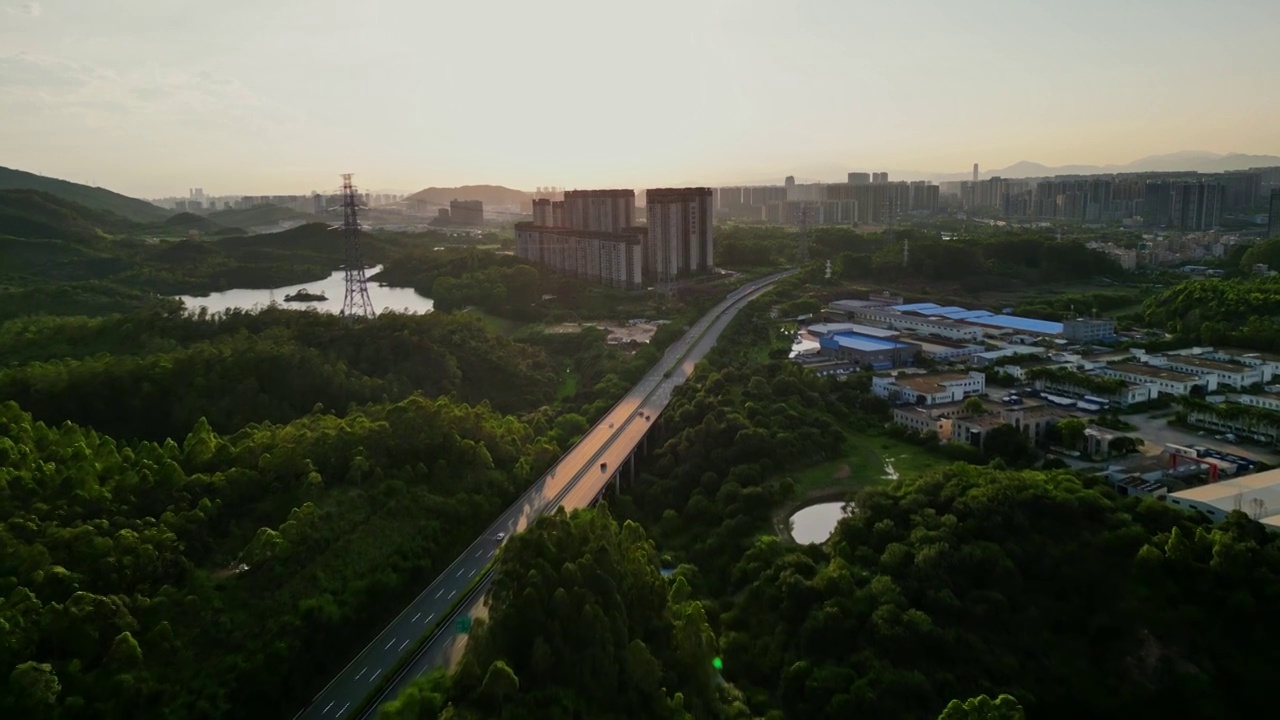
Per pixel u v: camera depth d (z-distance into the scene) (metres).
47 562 149.25
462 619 166.25
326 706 142.38
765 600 181.00
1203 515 182.12
